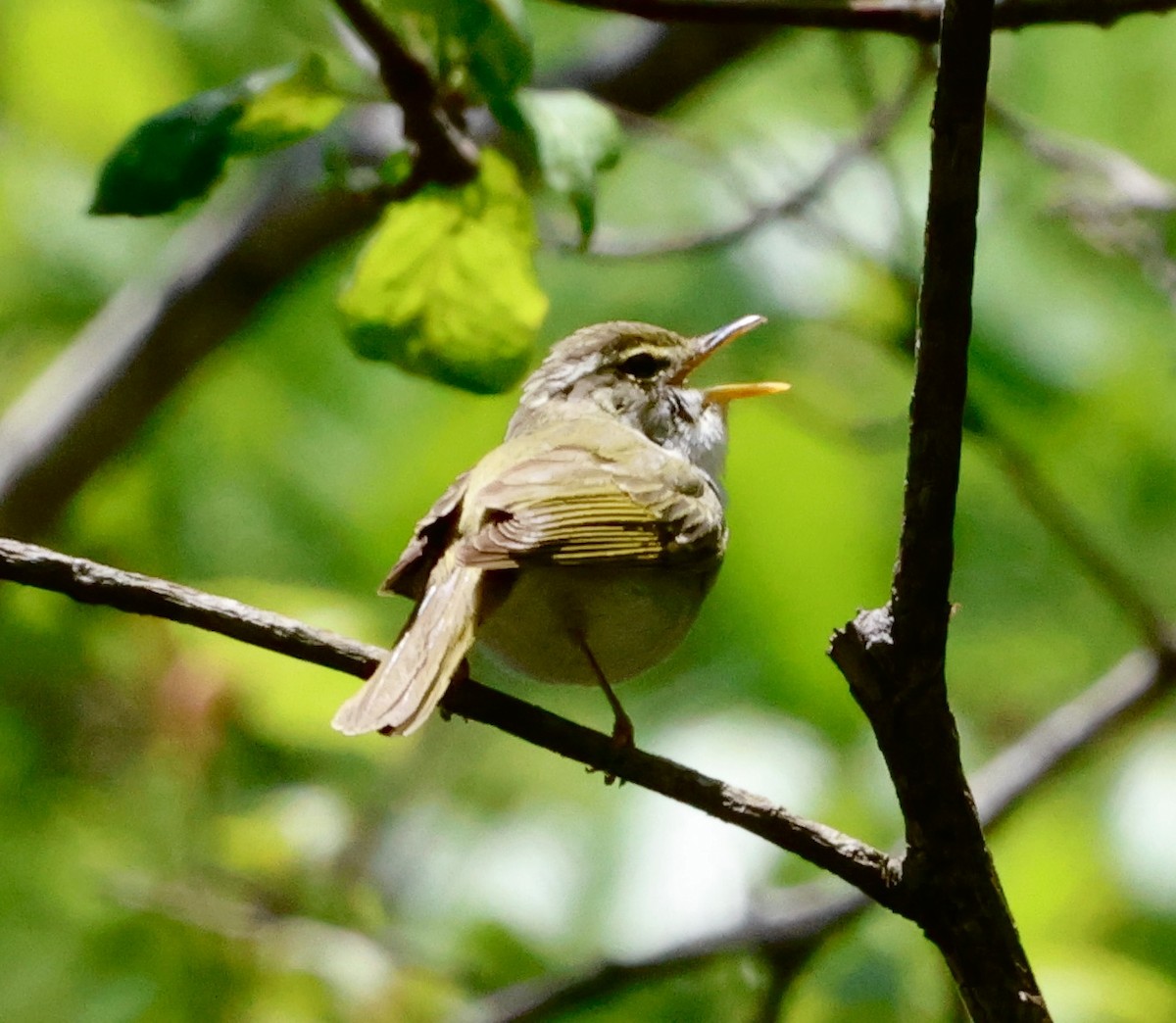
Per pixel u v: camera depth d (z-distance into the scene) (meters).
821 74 14.32
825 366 12.91
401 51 7.11
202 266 13.07
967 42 5.43
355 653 6.79
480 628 7.36
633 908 11.38
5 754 11.34
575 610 7.79
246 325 13.39
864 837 11.81
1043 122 14.24
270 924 10.80
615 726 7.55
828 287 12.54
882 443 12.23
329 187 7.60
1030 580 14.73
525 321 7.79
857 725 12.66
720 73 14.06
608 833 11.84
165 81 13.98
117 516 13.30
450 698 6.87
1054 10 7.52
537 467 7.92
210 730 10.73
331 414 14.19
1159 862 11.30
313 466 14.00
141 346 12.98
